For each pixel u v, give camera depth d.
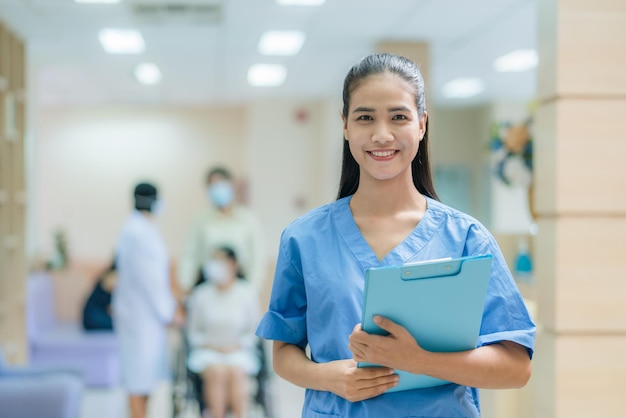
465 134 9.86
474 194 9.88
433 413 1.35
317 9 4.92
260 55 6.29
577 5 2.93
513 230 9.05
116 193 9.40
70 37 5.63
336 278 1.40
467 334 1.29
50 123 9.31
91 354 5.96
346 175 1.54
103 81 7.47
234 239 5.43
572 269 2.95
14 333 5.38
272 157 8.77
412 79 1.38
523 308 1.39
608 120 2.95
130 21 5.19
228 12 4.98
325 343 1.40
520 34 5.59
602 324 2.95
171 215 9.45
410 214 1.44
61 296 8.01
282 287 1.49
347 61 6.54
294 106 8.80
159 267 4.31
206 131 9.48
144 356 4.27
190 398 4.46
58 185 9.33
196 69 6.87
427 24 5.29
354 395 1.32
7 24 5.25
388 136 1.34
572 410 2.97
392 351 1.26
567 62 2.93
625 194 2.95
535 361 3.18
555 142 2.95
